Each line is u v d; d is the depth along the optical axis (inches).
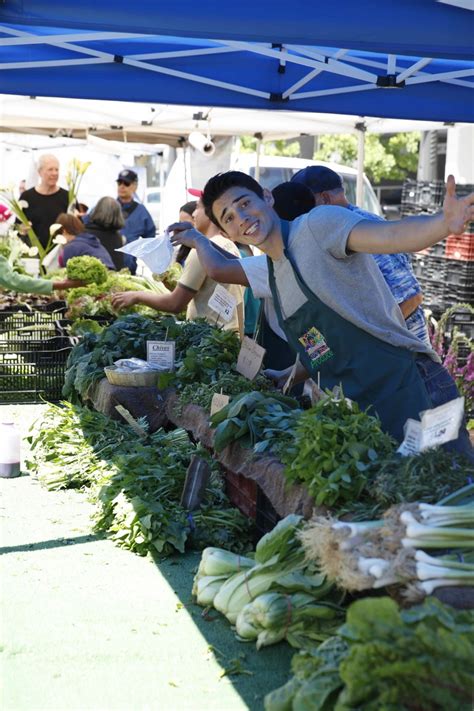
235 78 257.0
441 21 156.7
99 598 143.9
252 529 169.0
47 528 177.8
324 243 140.7
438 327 271.3
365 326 146.2
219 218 148.7
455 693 90.4
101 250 351.6
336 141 805.2
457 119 263.9
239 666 120.3
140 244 201.5
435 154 700.0
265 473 142.1
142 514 166.2
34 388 301.3
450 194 120.0
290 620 124.5
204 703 112.7
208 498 175.6
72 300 304.7
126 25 146.9
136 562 160.1
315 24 153.6
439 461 121.3
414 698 91.6
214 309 221.3
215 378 200.5
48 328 308.0
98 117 386.9
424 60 233.8
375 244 132.6
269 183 498.9
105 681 117.7
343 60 247.4
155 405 217.9
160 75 251.8
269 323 201.8
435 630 95.6
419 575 105.0
